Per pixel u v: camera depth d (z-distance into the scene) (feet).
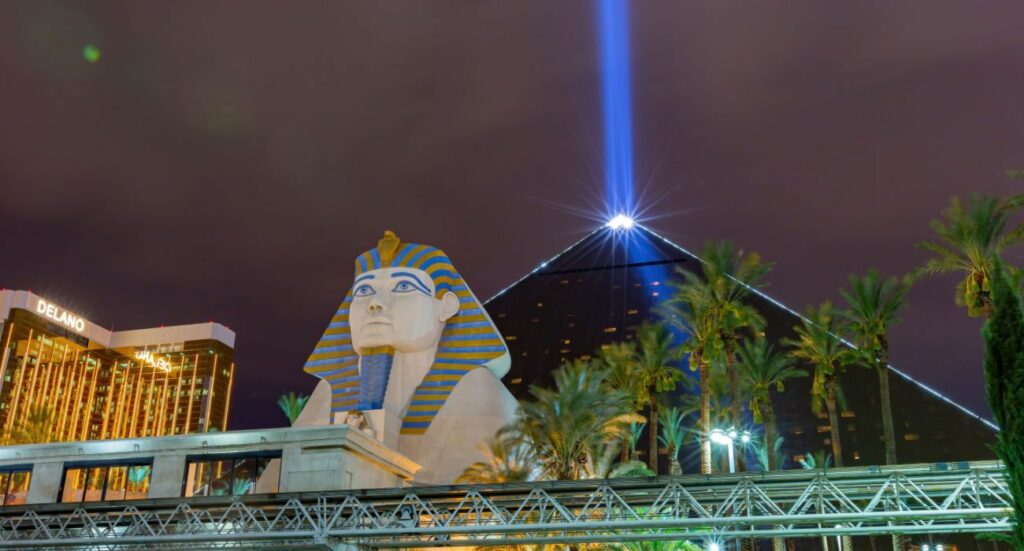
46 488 136.87
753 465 267.18
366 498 100.32
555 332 363.56
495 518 97.81
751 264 173.88
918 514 83.35
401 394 165.07
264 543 107.14
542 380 344.08
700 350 177.17
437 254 178.81
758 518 86.07
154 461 135.13
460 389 165.89
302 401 229.45
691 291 173.47
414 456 157.79
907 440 281.13
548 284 394.73
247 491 135.23
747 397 218.79
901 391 294.05
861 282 169.89
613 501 97.96
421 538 113.70
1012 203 128.06
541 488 94.48
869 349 170.30
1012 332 80.12
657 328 198.08
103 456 137.39
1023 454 76.48
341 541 98.32
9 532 109.19
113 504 105.81
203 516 107.65
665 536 90.84
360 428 152.76
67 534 112.37
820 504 87.97
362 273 178.70
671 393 311.68
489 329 173.06
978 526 86.58
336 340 181.98
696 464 290.76
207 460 134.21
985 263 134.41
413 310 167.94
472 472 142.82
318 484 127.24
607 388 157.79
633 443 194.39
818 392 198.18
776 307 331.77
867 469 87.10
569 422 139.64
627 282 379.35
